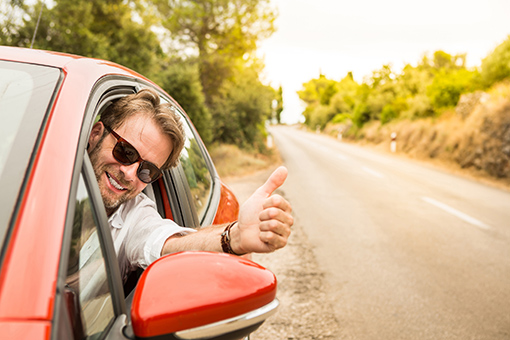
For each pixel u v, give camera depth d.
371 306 3.67
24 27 9.42
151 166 1.37
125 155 1.32
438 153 18.03
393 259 4.93
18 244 0.68
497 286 4.26
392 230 6.20
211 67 20.08
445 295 3.99
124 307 0.99
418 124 22.84
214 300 0.85
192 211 1.98
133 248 1.44
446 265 4.81
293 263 4.64
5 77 1.04
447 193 9.77
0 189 0.75
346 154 20.67
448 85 21.27
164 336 0.81
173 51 19.41
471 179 13.05
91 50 10.65
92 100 1.06
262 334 3.09
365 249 5.25
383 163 16.52
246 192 8.91
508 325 3.46
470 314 3.62
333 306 3.63
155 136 1.34
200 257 0.94
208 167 2.72
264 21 19.58
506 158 13.55
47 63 1.13
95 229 0.92
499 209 8.11
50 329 0.63
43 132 0.86
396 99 31.12
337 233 5.91
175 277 0.88
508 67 18.00
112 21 12.33
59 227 0.73
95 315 0.84
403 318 3.48
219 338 0.86
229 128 19.44
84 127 0.94
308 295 3.83
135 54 12.48
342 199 8.40
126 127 1.32
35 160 0.80
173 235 1.42
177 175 1.91
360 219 6.77
